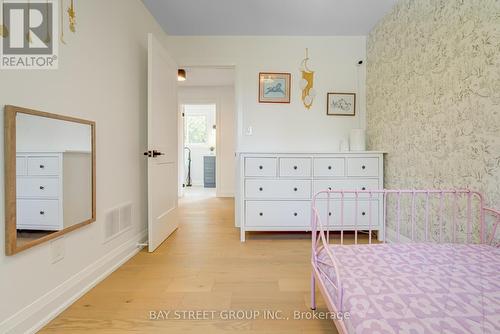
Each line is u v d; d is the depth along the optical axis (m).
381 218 2.43
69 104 1.45
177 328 1.23
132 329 1.22
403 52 2.19
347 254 1.21
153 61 2.17
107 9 1.80
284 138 2.96
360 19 2.59
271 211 2.46
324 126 2.95
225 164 5.15
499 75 1.31
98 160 1.71
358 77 2.93
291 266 1.93
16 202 1.12
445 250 1.24
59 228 1.36
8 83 1.12
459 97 1.58
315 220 1.32
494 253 1.20
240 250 2.26
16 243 1.11
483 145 1.41
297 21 2.64
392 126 2.37
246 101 2.95
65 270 1.42
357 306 0.79
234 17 2.57
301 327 1.24
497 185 1.34
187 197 5.19
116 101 1.92
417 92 2.00
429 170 1.87
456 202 1.60
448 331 0.66
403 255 1.19
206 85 5.03
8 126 1.09
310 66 2.93
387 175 2.46
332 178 2.44
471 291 0.86
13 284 1.12
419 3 1.96
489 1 1.36
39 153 1.24
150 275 1.77
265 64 2.94
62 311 1.36
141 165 2.32
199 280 1.70
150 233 2.18
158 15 2.53
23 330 1.16
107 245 1.81
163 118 2.44
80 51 1.53
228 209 4.00
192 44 2.94
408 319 0.72
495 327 0.68
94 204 1.62
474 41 1.46
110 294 1.53
